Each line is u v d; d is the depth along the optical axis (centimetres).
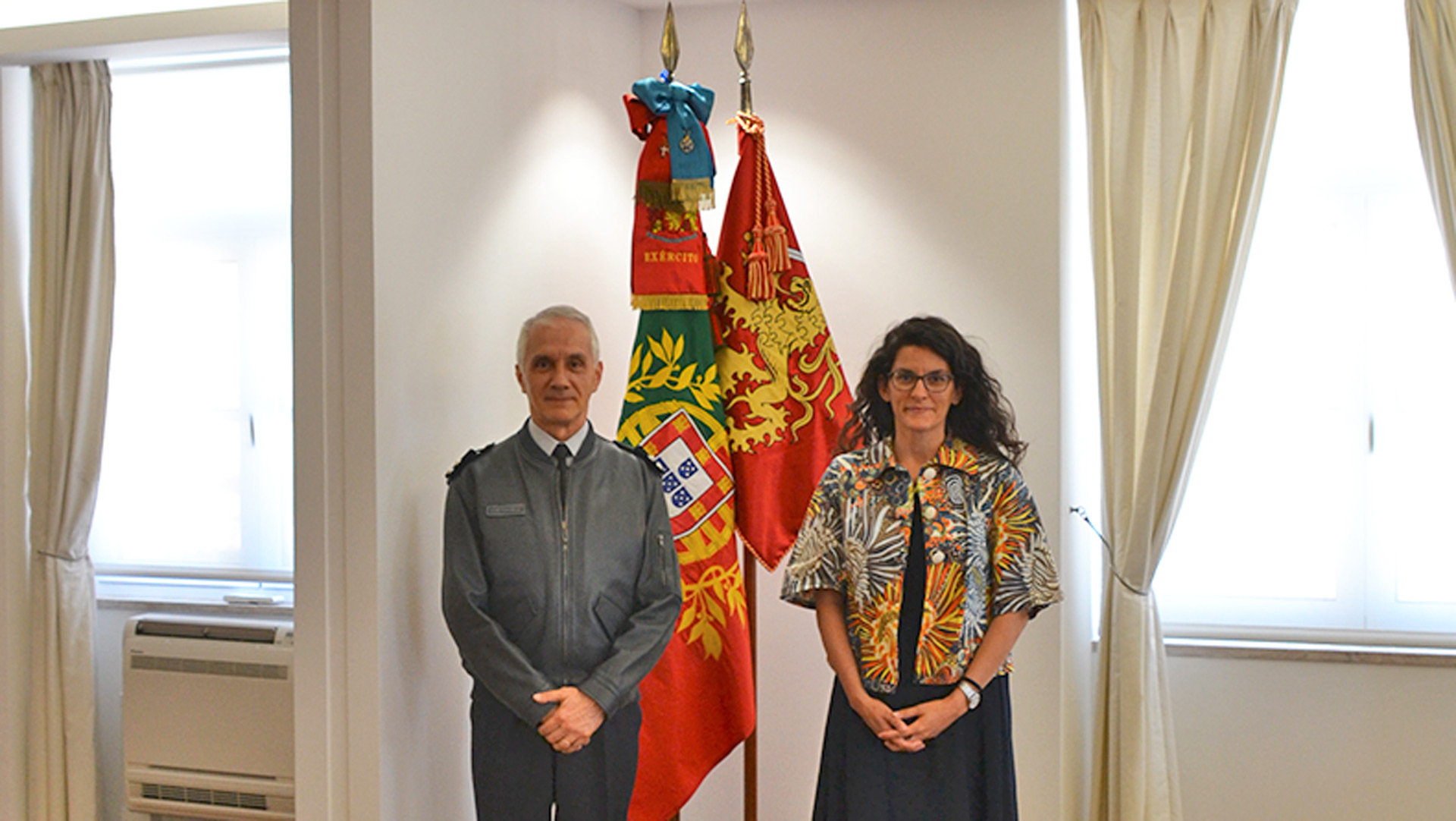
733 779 337
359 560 239
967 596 212
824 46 327
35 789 342
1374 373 329
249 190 368
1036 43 311
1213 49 299
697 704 267
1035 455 311
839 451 239
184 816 330
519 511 227
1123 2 305
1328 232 333
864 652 216
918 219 321
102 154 345
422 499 252
